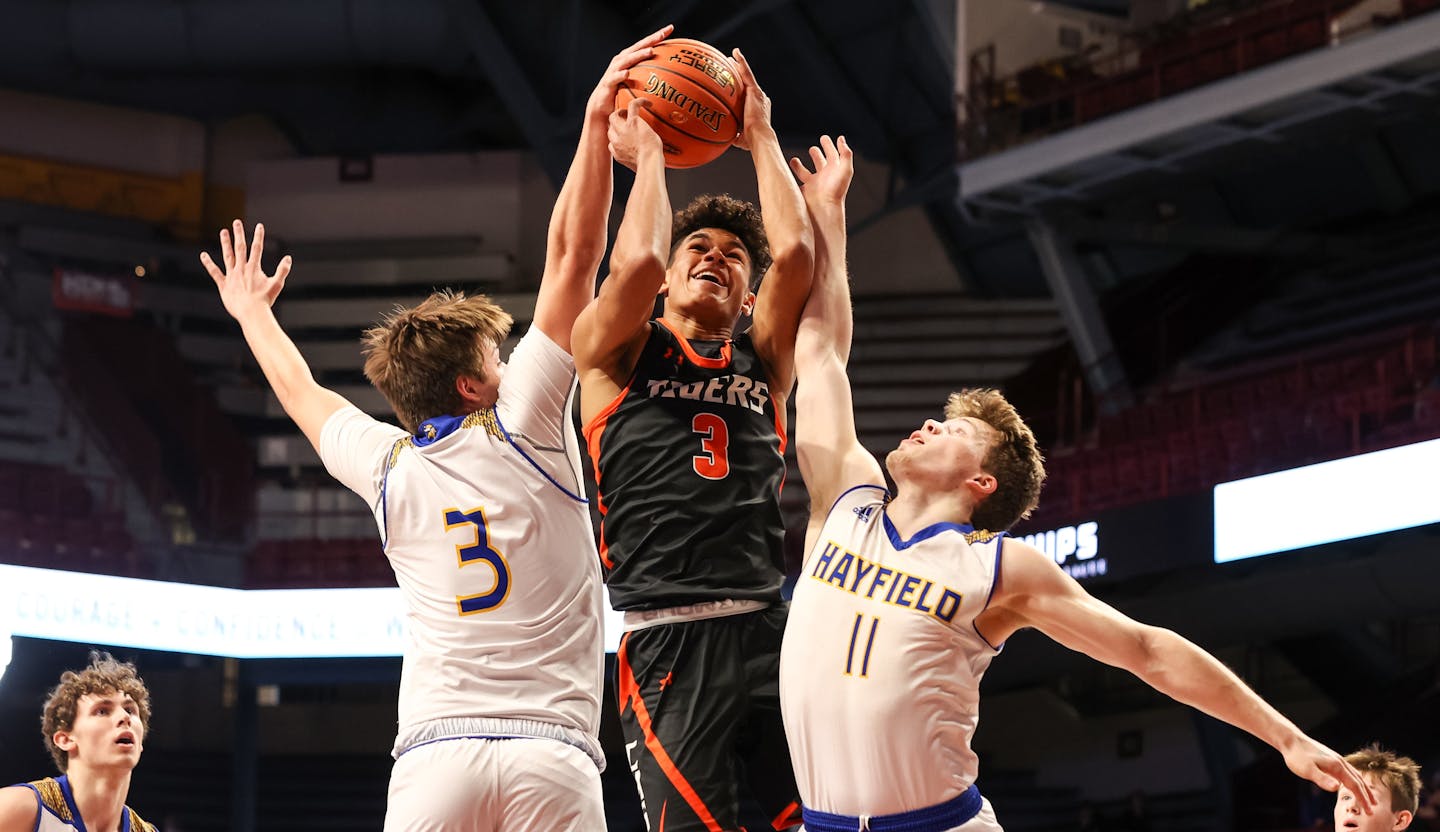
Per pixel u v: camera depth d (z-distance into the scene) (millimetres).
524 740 3107
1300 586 11961
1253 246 17578
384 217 21688
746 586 3439
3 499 16594
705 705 3381
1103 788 17281
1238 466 13156
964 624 3002
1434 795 11625
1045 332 20281
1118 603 13062
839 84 18891
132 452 18766
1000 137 16281
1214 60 14711
